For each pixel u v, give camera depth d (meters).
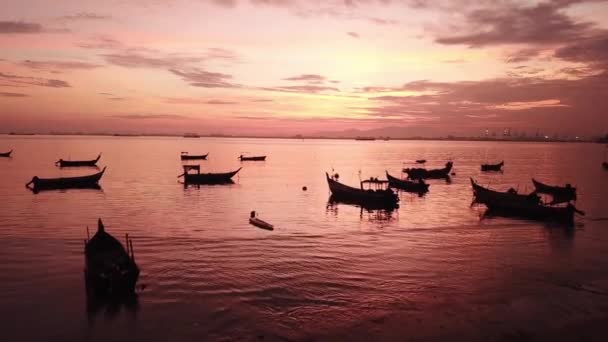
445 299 19.67
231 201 46.94
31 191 52.47
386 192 44.78
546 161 136.62
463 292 20.53
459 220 37.66
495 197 43.50
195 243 28.08
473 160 140.25
